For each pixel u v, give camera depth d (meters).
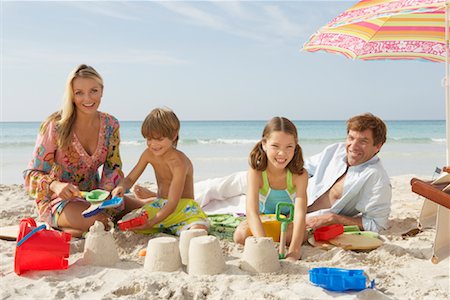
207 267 2.80
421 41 5.04
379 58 5.15
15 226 4.00
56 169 3.89
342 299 2.38
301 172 3.56
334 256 3.13
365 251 3.38
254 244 2.86
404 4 3.44
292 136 3.37
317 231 3.54
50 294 2.53
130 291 2.59
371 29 4.90
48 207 3.83
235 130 40.91
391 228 4.01
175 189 3.71
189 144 23.50
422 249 3.34
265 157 3.55
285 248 3.35
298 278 2.75
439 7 3.36
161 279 2.70
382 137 3.95
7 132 38.97
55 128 3.83
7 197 5.70
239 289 2.55
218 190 4.83
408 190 6.19
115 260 3.07
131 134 33.25
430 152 17.28
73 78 3.70
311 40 4.95
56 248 2.91
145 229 3.77
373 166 3.92
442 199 2.35
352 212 4.06
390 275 2.77
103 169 4.16
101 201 3.56
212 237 2.92
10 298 2.48
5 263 3.07
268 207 3.78
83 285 2.65
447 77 4.27
